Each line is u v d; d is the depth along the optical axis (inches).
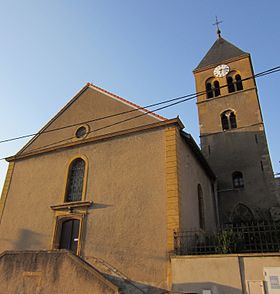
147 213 460.1
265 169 761.6
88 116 636.1
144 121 551.2
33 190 605.0
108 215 491.5
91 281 335.3
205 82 1005.8
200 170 643.5
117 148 549.3
